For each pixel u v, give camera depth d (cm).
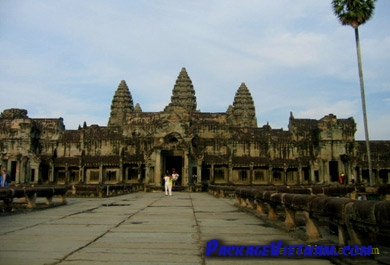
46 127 8262
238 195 3094
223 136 8088
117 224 1875
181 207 2984
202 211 2633
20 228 1719
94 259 1104
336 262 1053
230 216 2294
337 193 3078
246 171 7644
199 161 7169
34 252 1194
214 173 7588
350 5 4519
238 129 8338
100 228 1730
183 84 12494
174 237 1489
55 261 1073
